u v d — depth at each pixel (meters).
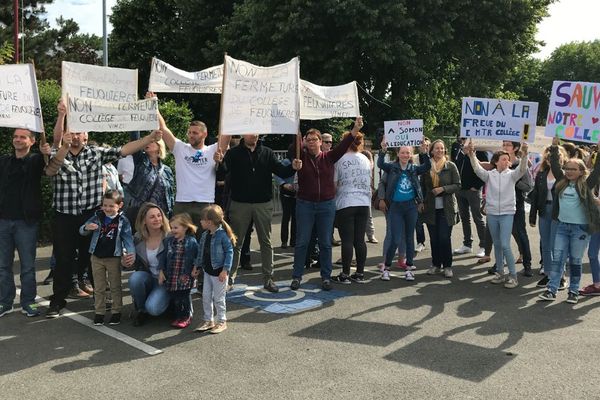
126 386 4.13
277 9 17.59
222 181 8.50
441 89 22.70
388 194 7.49
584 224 6.34
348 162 7.30
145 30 23.59
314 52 17.75
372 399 3.91
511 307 6.25
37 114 5.63
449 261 7.77
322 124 19.52
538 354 4.77
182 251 5.48
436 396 3.96
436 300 6.53
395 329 5.44
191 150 6.39
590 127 6.64
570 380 4.23
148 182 6.54
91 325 5.57
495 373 4.36
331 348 4.91
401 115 21.44
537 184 7.38
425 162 7.44
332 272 7.99
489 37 19.48
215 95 21.16
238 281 7.44
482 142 11.74
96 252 5.53
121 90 5.90
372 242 10.41
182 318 5.57
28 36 32.22
